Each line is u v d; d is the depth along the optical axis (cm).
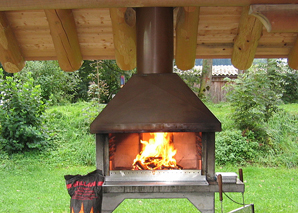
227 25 416
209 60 1295
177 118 320
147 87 344
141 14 350
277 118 877
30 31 419
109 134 345
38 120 757
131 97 339
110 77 1409
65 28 396
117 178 344
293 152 740
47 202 485
